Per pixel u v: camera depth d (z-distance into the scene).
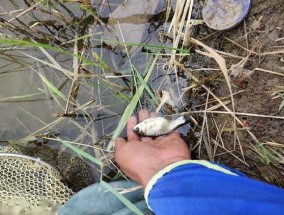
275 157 1.25
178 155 1.19
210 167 1.08
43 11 1.45
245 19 1.28
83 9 1.43
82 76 1.38
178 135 1.29
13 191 1.30
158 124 1.31
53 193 1.31
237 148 1.30
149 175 1.17
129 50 1.42
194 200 0.94
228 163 1.31
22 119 1.47
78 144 1.37
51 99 1.45
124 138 1.40
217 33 1.32
